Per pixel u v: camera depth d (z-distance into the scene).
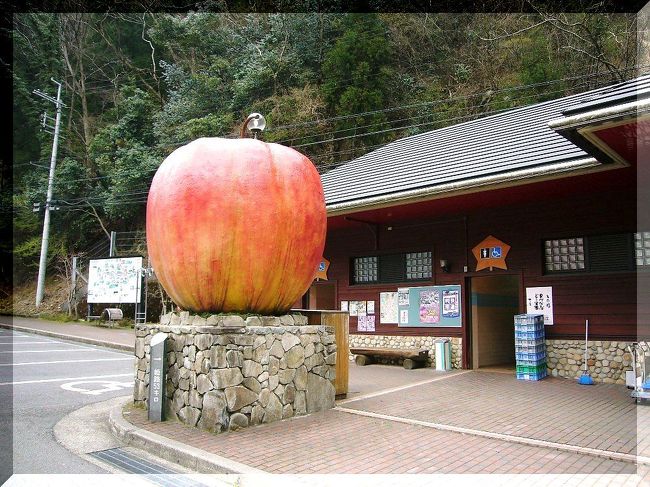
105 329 22.25
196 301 7.39
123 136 30.36
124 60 34.81
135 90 31.39
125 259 21.78
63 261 30.12
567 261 11.48
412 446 6.11
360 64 25.88
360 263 15.21
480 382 10.71
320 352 8.16
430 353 13.27
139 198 28.14
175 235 7.12
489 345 13.58
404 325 13.84
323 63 27.23
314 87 27.08
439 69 28.55
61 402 8.97
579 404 8.36
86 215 30.53
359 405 8.44
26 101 34.94
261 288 7.36
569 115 7.11
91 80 35.50
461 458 5.65
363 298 14.82
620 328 10.55
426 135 17.55
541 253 11.72
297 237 7.44
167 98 33.12
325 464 5.49
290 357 7.66
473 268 12.76
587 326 10.78
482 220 12.73
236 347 6.98
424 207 12.40
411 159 15.00
